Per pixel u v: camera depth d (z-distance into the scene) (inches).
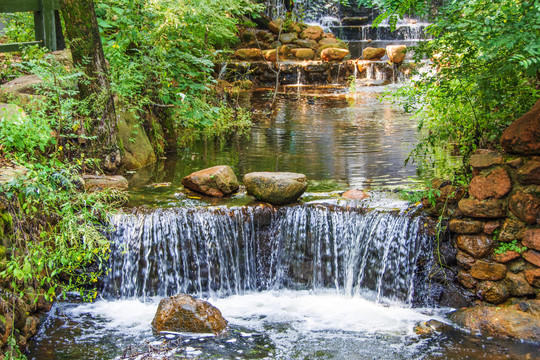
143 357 188.2
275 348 196.5
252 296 248.7
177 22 346.9
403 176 310.7
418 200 248.7
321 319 222.1
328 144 402.6
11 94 259.4
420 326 210.7
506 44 193.9
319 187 289.3
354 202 259.0
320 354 192.4
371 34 1062.4
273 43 868.6
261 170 328.8
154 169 333.7
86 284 240.1
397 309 231.5
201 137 435.8
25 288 201.5
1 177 196.9
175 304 211.8
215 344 198.4
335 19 1112.2
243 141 419.8
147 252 245.0
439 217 234.8
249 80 767.7
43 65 286.2
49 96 266.5
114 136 305.1
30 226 206.2
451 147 387.9
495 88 251.8
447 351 193.6
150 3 353.1
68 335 205.2
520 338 199.2
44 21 339.3
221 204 258.8
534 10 197.5
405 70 783.1
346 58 851.4
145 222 245.1
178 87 392.5
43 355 190.2
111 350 193.8
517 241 218.8
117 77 333.1
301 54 842.2
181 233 247.8
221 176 272.8
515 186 220.8
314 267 253.3
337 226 250.2
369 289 245.1
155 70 371.2
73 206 228.8
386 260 241.4
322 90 730.2
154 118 384.2
